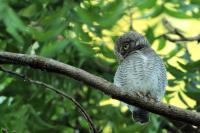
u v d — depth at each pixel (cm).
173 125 1386
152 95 1099
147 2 1270
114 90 888
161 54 1274
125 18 1421
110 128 1399
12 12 1140
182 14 1295
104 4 1316
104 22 1208
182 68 1233
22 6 1368
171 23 1605
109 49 1265
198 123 890
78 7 1215
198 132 1379
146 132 1241
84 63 1416
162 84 1115
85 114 869
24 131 1280
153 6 1270
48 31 1187
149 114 1184
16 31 1175
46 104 1385
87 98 1447
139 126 1202
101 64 1423
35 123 1298
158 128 1324
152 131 1270
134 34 1177
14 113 1296
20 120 1284
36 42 1348
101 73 1423
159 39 1302
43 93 1388
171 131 1390
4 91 1373
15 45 1380
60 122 1395
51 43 1252
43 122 1301
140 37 1173
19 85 1374
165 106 893
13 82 1375
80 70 888
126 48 1164
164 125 1366
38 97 1383
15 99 1375
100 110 1355
